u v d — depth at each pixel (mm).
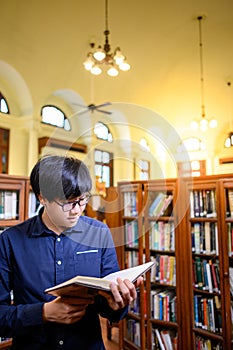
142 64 7668
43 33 5746
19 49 5773
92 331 981
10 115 6461
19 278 952
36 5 5180
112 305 849
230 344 2213
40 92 6613
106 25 5781
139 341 2695
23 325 833
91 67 4578
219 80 8781
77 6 5438
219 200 2309
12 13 5133
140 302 2658
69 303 827
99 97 7883
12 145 6465
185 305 2445
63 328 942
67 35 6008
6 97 6516
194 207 2471
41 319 829
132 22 6168
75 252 1003
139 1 5648
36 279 947
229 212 2305
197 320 2428
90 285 759
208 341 2375
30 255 966
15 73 6105
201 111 9867
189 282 2441
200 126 8023
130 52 7059
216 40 7277
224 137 10523
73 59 6617
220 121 10062
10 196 2430
